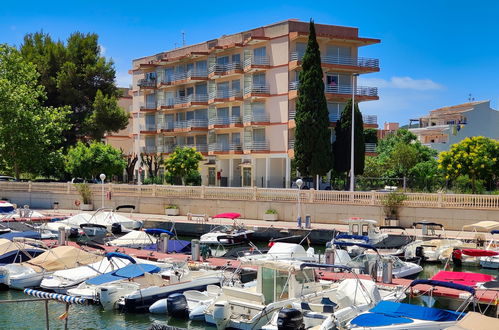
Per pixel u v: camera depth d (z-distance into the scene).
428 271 30.84
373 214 42.84
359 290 20.39
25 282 25.12
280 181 68.19
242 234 38.91
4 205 45.91
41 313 22.33
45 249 29.48
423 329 17.22
